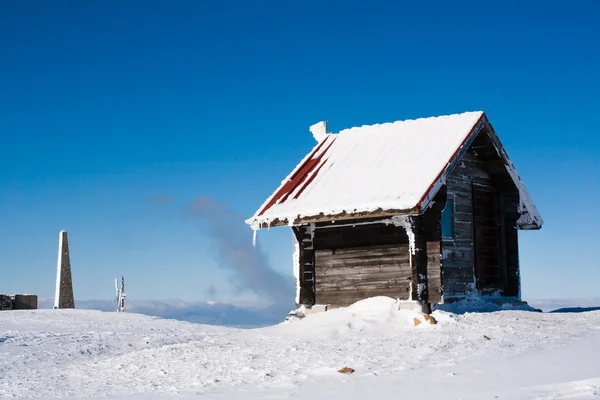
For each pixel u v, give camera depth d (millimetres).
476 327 17438
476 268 21766
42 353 19906
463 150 20375
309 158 23078
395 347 15594
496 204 23219
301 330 18656
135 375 15125
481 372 12633
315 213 19562
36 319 29172
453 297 20438
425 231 19422
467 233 21609
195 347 17875
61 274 36906
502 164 22484
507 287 22906
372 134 23125
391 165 20641
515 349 14570
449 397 10898
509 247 23016
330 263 21109
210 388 13094
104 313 32219
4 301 36938
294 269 21531
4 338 22906
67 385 14578
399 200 18469
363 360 14484
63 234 37219
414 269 19094
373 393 11617
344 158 22219
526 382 11648
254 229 20750
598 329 16719
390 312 18828
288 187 21734
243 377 13859
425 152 20562
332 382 12797
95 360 18391
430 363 13805
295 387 12602
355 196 19578
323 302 21109
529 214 23688
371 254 20438
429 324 17891
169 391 13117
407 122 22906
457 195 21438
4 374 16594
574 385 11047
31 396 13453
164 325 28469
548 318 18984
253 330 19891
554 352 13992
